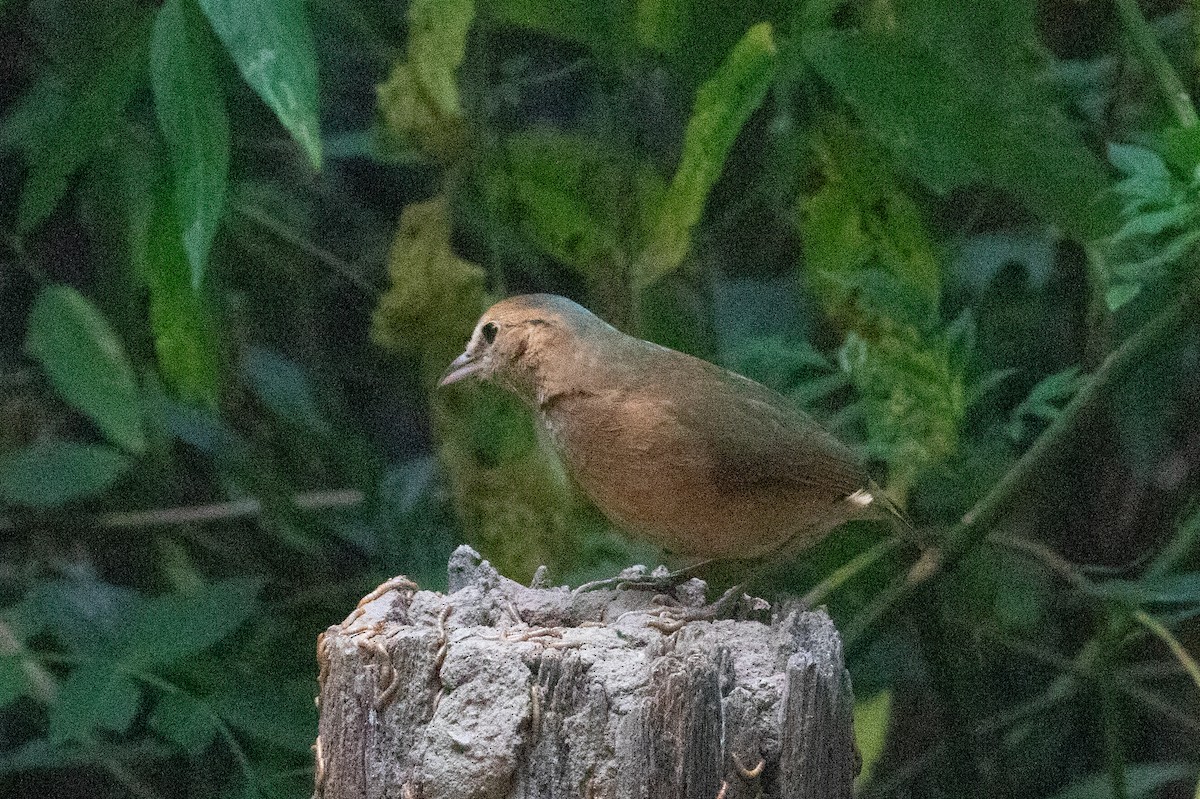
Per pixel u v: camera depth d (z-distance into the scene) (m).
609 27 8.96
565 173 8.93
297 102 6.88
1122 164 7.70
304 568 11.04
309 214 11.35
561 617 6.33
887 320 8.33
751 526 6.88
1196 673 8.99
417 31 8.38
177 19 7.39
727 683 5.47
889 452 8.43
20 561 11.20
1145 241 8.68
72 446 9.88
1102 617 10.55
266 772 8.86
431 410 8.84
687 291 9.69
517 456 8.48
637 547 8.78
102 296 10.57
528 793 5.42
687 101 9.73
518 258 10.00
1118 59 10.06
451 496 9.41
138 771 10.93
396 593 6.19
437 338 8.57
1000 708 11.23
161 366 9.87
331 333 11.61
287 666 10.30
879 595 9.46
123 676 8.42
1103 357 9.86
